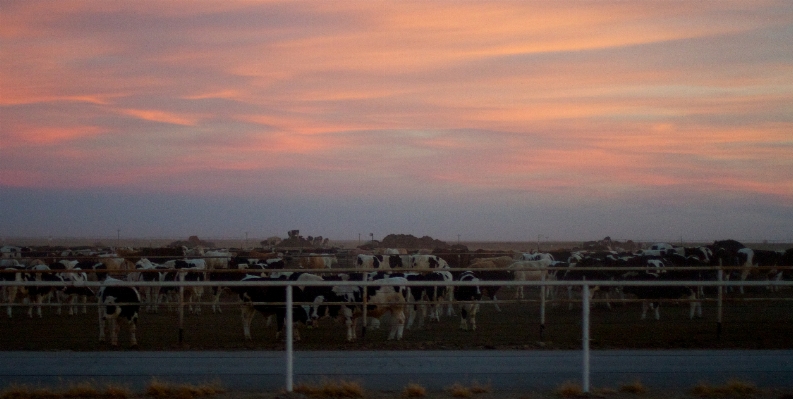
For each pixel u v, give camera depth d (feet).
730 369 40.09
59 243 547.90
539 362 42.09
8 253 147.13
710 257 124.47
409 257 116.47
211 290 89.15
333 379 36.01
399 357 44.06
